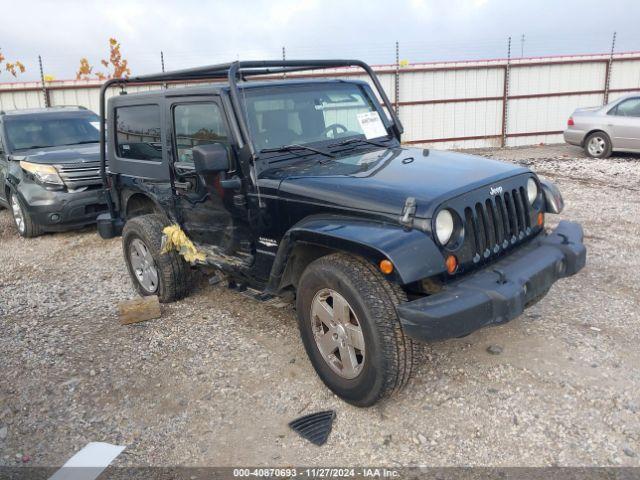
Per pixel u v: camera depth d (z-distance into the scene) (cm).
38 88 1658
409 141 1914
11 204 915
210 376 394
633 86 1955
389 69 1831
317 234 330
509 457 294
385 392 317
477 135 1947
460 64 1861
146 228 513
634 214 788
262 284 421
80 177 809
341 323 331
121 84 557
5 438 338
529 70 1905
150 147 504
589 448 296
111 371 409
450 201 318
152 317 498
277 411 349
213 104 416
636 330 424
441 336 288
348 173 372
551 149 1758
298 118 431
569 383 354
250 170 394
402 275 287
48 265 706
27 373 412
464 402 343
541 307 471
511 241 359
